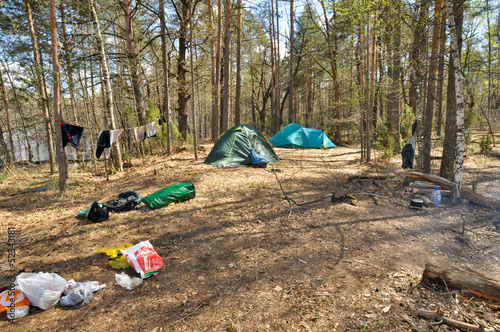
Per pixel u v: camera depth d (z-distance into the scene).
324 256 4.49
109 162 12.05
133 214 6.64
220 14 16.91
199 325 3.11
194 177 9.56
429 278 3.51
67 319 3.31
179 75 18.66
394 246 4.75
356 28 11.06
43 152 30.27
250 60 30.58
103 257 4.76
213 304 3.46
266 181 9.09
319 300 3.40
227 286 3.82
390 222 5.79
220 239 5.27
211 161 11.69
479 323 2.81
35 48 13.27
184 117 19.83
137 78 15.17
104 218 6.34
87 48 16.31
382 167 10.73
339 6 9.96
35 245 5.33
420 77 8.98
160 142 15.80
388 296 3.38
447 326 2.84
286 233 5.41
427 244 4.80
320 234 5.31
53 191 9.58
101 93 17.39
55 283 3.62
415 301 3.25
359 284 3.68
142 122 15.70
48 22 13.17
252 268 4.23
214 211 6.66
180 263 4.47
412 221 5.80
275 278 3.94
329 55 17.53
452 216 5.93
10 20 13.35
